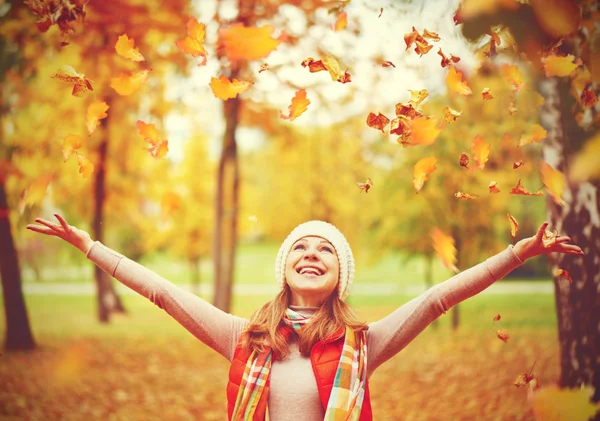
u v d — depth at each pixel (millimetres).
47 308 18109
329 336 2459
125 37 3213
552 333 11305
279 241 16922
